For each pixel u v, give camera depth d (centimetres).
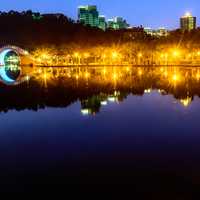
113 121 2920
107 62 14438
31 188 1538
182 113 3269
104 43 14888
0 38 14062
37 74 9506
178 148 2070
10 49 13388
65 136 2423
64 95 4850
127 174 1669
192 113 3259
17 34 14050
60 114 3297
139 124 2778
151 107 3675
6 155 2006
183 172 1678
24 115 3269
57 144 2219
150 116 3131
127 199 1415
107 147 2127
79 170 1738
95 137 2375
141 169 1731
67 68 12281
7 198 1449
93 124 2811
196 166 1755
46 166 1809
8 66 13862
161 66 12688
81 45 14300
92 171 1723
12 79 7862
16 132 2567
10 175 1691
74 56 14250
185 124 2748
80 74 9181
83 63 14250
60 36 14188
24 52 13588
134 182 1575
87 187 1538
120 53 14625
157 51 14925
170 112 3334
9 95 4881
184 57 14125
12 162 1881
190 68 11312
